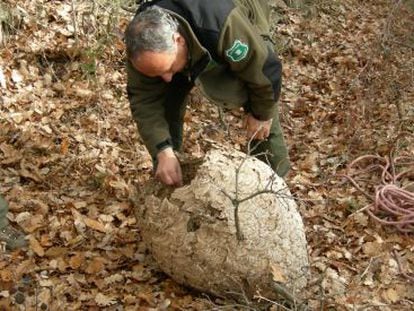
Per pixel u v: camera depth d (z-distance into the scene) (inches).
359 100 240.1
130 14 250.8
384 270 152.8
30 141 187.0
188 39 117.7
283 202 130.3
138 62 113.9
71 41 230.4
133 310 134.1
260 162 134.1
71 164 180.4
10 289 138.0
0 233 150.3
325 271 138.5
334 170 197.3
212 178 126.5
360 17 326.0
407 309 143.3
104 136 197.3
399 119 226.5
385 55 267.3
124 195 170.4
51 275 142.6
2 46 218.7
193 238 125.4
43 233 154.9
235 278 125.6
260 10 133.3
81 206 164.2
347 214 174.6
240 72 127.8
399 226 168.1
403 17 324.5
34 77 213.6
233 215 124.0
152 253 133.7
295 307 121.8
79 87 214.7
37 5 236.5
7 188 167.2
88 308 135.0
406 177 193.9
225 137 210.8
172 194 127.8
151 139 134.1
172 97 144.3
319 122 228.4
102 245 151.7
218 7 119.0
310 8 312.5
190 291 138.2
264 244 124.9
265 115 138.1
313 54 278.8
